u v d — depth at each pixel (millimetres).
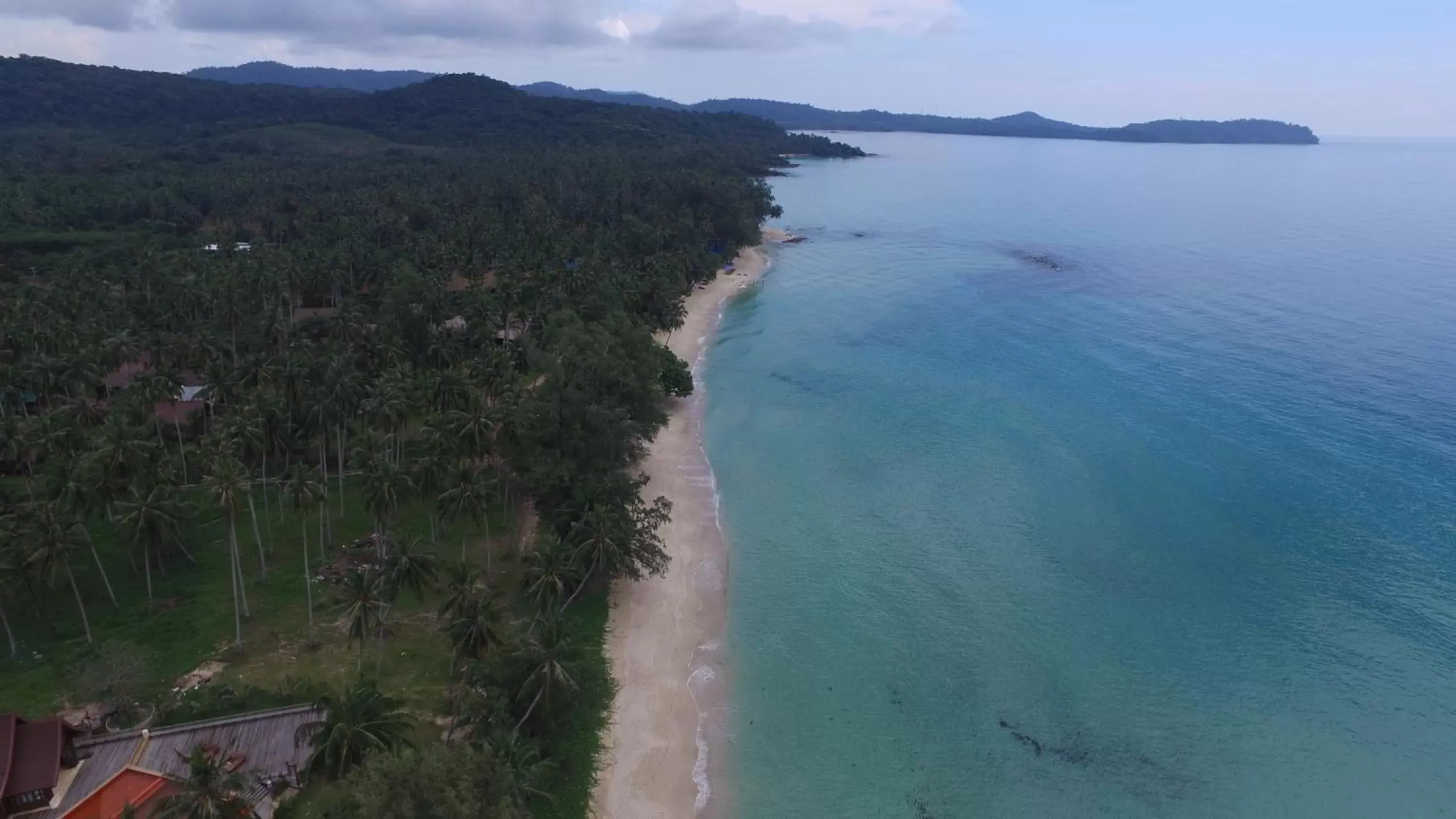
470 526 78000
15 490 78250
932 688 61938
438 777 36719
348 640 60812
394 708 46062
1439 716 59281
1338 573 75312
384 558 64312
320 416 75688
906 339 141750
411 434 93875
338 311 119500
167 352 99625
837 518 84562
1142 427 104562
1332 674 63406
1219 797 53062
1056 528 82625
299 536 75375
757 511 85875
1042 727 58375
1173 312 157250
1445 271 189375
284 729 49938
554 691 50438
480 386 86938
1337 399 112375
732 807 51656
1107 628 68438
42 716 52094
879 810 51781
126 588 66625
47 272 150250
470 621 52906
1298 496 87750
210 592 66438
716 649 65562
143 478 66688
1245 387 117062
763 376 124438
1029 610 70625
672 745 56000
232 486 61094
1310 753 56312
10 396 89625
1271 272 190875
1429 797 52969
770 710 59500
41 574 57062
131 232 174250
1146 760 55719
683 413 110188
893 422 107438
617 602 69812
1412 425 103875
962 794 52969
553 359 84000
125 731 49875
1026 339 141000
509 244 158500
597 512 67875
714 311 160000
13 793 44156
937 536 81500
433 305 116562
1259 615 69875
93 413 80938
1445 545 78938
